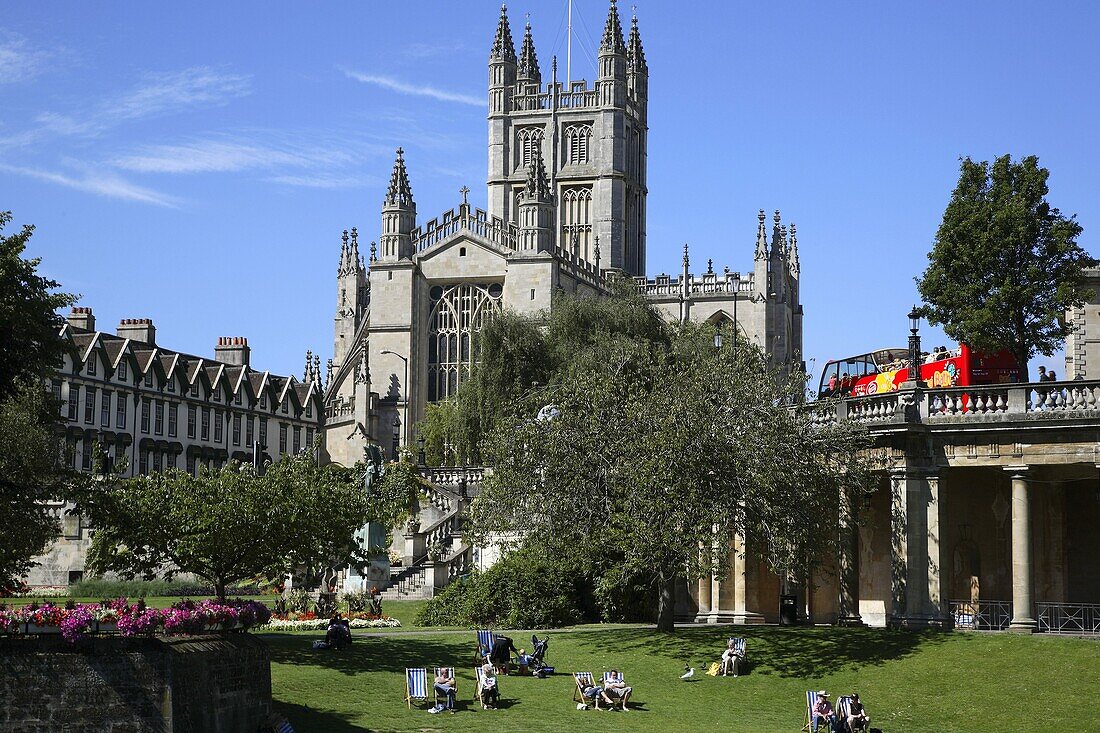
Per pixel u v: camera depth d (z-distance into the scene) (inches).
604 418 2647.6
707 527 2346.2
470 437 4886.8
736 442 2365.9
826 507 2444.6
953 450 2352.4
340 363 7716.5
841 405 2493.8
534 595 2800.2
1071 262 3122.5
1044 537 2455.7
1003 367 3048.7
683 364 3122.5
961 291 3100.4
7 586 2321.6
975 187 3179.1
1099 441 2235.5
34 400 3516.2
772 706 2041.1
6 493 2285.9
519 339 4938.5
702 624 2758.4
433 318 6289.4
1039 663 2048.5
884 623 2637.8
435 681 1998.0
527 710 1994.3
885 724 1921.8
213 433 5974.4
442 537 3673.7
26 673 1526.8
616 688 2021.4
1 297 2187.5
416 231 6289.4
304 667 2172.7
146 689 1530.5
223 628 1766.7
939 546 2348.7
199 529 2287.2
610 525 2522.1
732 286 6840.6
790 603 2637.8
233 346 6535.4
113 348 5408.5
